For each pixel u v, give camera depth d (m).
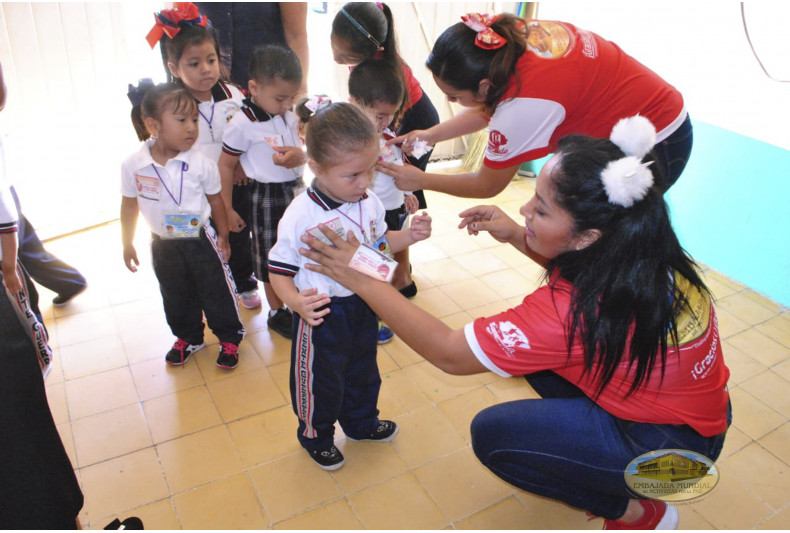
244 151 2.03
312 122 1.36
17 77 2.54
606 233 1.09
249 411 1.99
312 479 1.75
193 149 1.93
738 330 2.48
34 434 1.02
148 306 2.49
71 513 1.15
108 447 1.82
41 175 2.80
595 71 1.65
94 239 2.93
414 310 1.28
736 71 2.62
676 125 1.81
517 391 2.13
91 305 2.48
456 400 2.08
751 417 2.03
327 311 1.37
